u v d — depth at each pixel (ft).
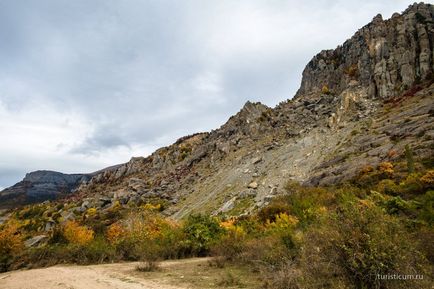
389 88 221.25
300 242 43.34
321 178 150.82
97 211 241.76
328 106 253.44
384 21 286.46
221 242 67.67
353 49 297.33
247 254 56.39
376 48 255.70
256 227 91.40
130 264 67.31
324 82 309.22
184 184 250.78
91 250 76.43
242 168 214.48
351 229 25.95
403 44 238.48
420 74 216.33
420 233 35.68
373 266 24.27
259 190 170.40
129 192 276.00
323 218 29.63
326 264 27.27
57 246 84.02
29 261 77.00
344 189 113.70
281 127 258.37
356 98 230.07
